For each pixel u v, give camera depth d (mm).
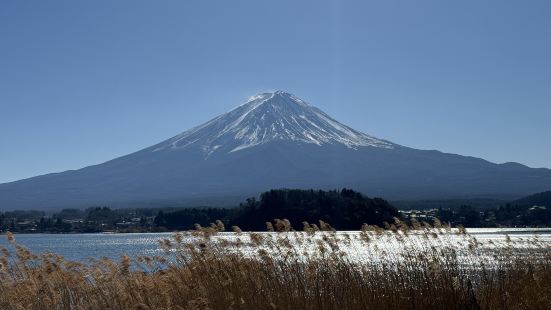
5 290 13102
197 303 10195
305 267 11539
